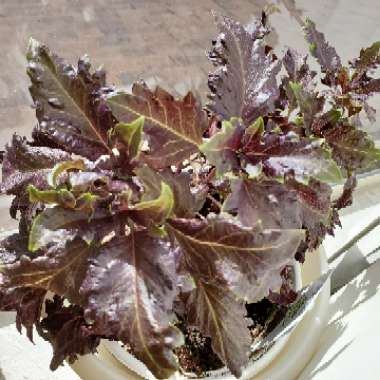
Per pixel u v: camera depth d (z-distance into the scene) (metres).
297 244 0.33
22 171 0.37
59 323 0.39
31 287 0.36
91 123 0.36
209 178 0.40
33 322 0.37
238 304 0.36
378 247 0.52
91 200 0.32
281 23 0.72
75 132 0.36
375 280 0.48
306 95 0.38
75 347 0.38
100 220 0.33
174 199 0.35
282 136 0.36
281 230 0.32
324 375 0.41
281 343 0.43
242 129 0.35
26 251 0.38
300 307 0.42
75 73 0.35
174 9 0.71
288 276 0.45
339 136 0.41
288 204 0.36
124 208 0.34
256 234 0.32
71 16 0.67
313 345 0.44
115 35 0.67
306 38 0.45
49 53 0.35
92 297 0.32
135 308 0.32
